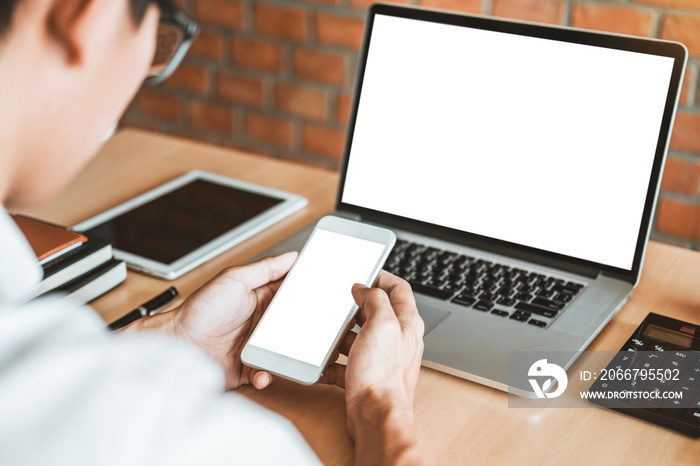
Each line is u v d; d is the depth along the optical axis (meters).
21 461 0.28
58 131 0.39
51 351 0.31
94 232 1.02
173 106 2.11
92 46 0.36
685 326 0.81
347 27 1.79
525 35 0.95
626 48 0.89
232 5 1.91
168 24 0.49
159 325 0.74
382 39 1.04
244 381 0.76
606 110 0.91
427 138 1.01
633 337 0.79
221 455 0.33
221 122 2.06
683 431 0.67
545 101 0.94
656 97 0.88
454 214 1.00
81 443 0.29
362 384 0.65
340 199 1.07
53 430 0.29
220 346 0.75
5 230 0.34
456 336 0.80
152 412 0.31
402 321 0.70
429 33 1.01
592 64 0.91
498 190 0.97
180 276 0.94
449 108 1.00
